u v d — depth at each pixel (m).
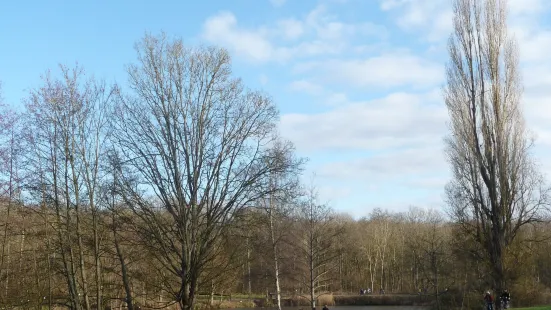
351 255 81.94
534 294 38.75
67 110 27.81
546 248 44.75
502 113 40.38
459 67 42.31
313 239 41.88
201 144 25.66
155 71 25.69
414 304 58.16
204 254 25.31
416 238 60.75
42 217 27.38
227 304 51.84
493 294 38.53
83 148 28.06
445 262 45.50
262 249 33.31
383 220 98.00
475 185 40.81
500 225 39.00
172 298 26.31
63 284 29.56
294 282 41.53
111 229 26.97
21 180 27.22
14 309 27.23
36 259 27.84
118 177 25.27
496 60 41.16
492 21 41.69
